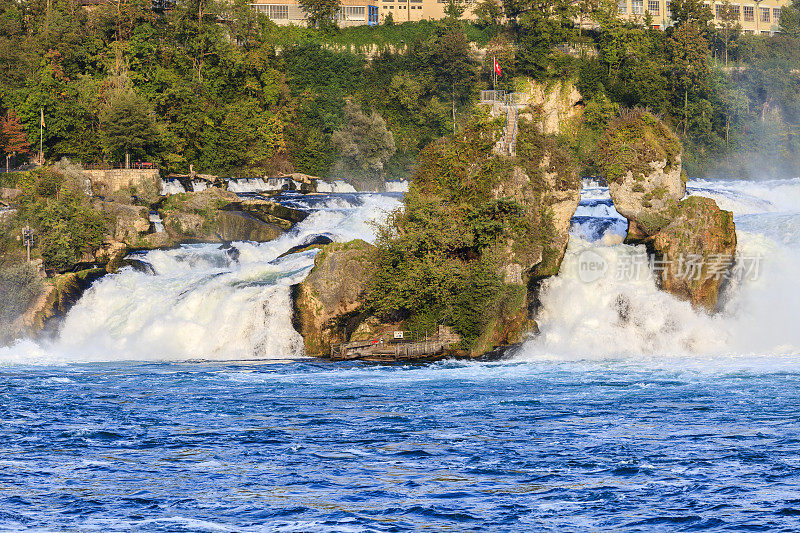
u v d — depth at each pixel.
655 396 154.12
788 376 170.00
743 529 90.12
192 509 97.31
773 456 115.19
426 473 110.69
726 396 152.50
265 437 129.50
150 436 130.62
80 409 150.00
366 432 131.88
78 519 94.31
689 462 113.31
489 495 101.69
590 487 104.12
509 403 151.12
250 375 184.00
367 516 94.81
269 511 96.50
